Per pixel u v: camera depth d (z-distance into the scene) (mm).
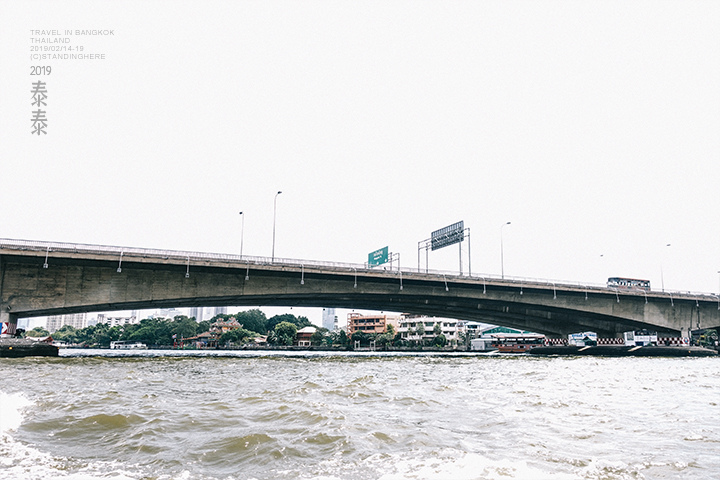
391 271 58094
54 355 44312
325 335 177625
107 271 46500
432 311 77312
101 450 8891
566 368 39219
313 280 55781
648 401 16734
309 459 8336
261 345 169500
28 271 43594
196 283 49969
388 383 22562
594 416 13273
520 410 14211
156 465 7953
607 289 71688
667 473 7719
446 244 85312
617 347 77375
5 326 42500
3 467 7617
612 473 7648
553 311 74250
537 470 7723
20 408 13156
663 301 77562
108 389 18375
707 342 93500
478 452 8891
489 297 65875
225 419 11938
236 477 7371
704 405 15781
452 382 23906
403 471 7613
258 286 52781
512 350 118375
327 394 17484
